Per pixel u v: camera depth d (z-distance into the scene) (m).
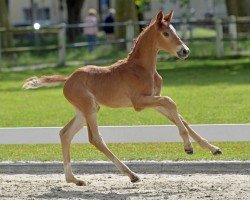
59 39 41.69
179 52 15.27
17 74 38.59
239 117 23.02
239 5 46.66
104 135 17.92
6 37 43.34
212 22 43.88
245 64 39.00
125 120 23.03
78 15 59.19
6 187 15.56
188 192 14.60
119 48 43.03
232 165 16.81
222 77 34.28
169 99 15.09
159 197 14.20
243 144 19.30
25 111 26.02
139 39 15.54
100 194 14.66
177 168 16.95
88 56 42.97
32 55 43.53
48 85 15.80
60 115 24.83
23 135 18.22
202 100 27.16
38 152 19.05
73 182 15.62
